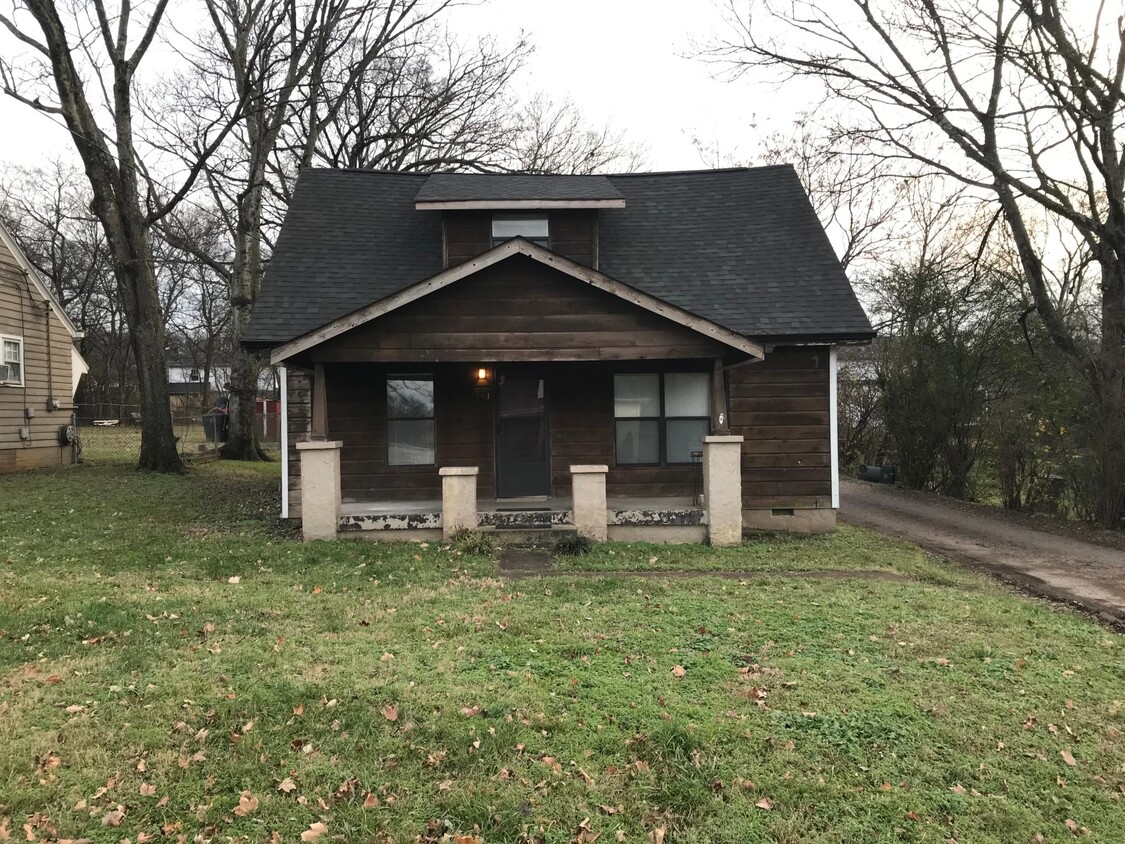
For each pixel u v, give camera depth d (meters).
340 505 9.56
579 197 11.34
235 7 18.44
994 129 13.20
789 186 13.48
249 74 16.22
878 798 3.32
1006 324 15.09
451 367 10.97
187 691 4.20
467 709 4.04
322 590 6.55
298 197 12.77
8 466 16.31
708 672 4.66
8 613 5.47
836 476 10.79
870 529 11.55
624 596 6.44
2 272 16.36
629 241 12.30
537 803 3.21
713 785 3.39
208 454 20.55
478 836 2.98
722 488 9.09
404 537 8.93
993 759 3.69
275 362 8.75
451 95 23.97
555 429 11.08
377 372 10.84
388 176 13.82
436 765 3.49
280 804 3.17
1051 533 11.23
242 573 7.14
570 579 7.02
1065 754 3.74
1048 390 13.19
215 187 21.38
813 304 10.87
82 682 4.29
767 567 7.85
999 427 14.42
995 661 4.98
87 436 25.22
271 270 11.12
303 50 17.97
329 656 4.82
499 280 8.91
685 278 11.42
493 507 10.36
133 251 15.69
